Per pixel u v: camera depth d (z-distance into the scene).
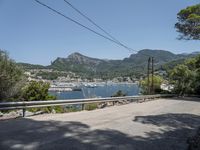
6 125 12.27
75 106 24.23
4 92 22.17
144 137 11.55
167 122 16.34
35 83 28.00
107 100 26.91
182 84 66.88
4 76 21.84
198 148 10.19
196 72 67.81
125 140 10.62
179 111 23.61
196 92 66.00
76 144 9.44
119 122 15.05
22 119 14.38
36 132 10.95
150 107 26.36
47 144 9.19
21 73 23.72
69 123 13.56
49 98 28.38
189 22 45.19
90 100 23.48
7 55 23.00
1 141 9.26
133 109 23.50
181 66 68.25
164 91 62.16
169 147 10.17
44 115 16.67
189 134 13.02
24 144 9.05
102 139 10.44
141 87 69.94
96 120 15.26
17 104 15.21
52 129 11.71
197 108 27.16
